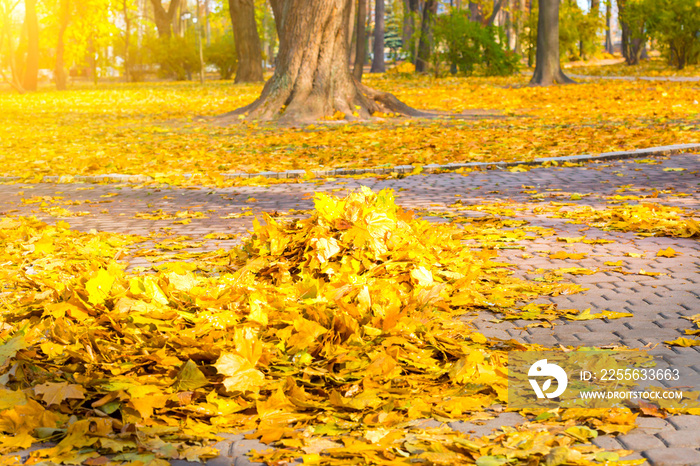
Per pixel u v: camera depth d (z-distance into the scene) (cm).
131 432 286
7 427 297
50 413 302
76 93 3781
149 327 400
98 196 959
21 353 361
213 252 611
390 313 398
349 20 1898
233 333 385
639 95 2275
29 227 709
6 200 942
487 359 356
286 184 1002
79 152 1401
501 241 630
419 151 1251
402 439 281
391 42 9550
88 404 322
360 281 459
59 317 414
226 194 934
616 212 705
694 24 3666
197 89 3641
